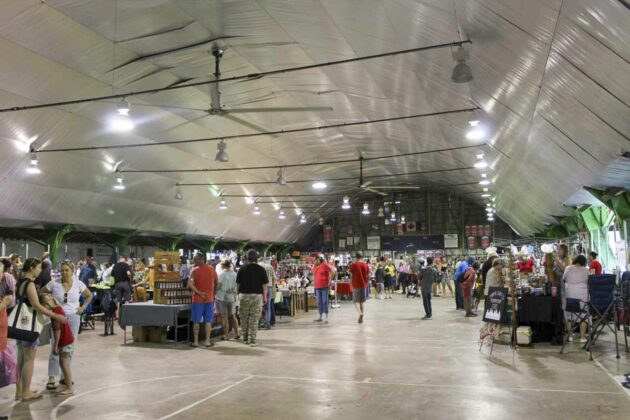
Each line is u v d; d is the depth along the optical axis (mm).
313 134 18859
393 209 39281
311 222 39125
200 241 30469
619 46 4680
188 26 10031
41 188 16609
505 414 4840
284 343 9469
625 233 11383
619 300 8078
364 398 5508
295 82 12859
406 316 14297
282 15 8953
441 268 24969
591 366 7043
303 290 16516
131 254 26938
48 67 11180
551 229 22781
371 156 21844
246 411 5090
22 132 13430
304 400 5465
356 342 9484
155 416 4969
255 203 28484
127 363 7672
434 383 6148
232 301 10086
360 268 12781
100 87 12453
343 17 7984
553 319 8797
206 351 8680
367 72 10594
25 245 20547
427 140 15781
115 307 11094
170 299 9852
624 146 6926
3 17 9250
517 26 5645
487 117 10203
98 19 9836
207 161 19922
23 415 5066
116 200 19953
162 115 15039
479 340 9430
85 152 16125
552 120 7855
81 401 5551
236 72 12336
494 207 29266
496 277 9086
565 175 10969
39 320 5750
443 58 7855
